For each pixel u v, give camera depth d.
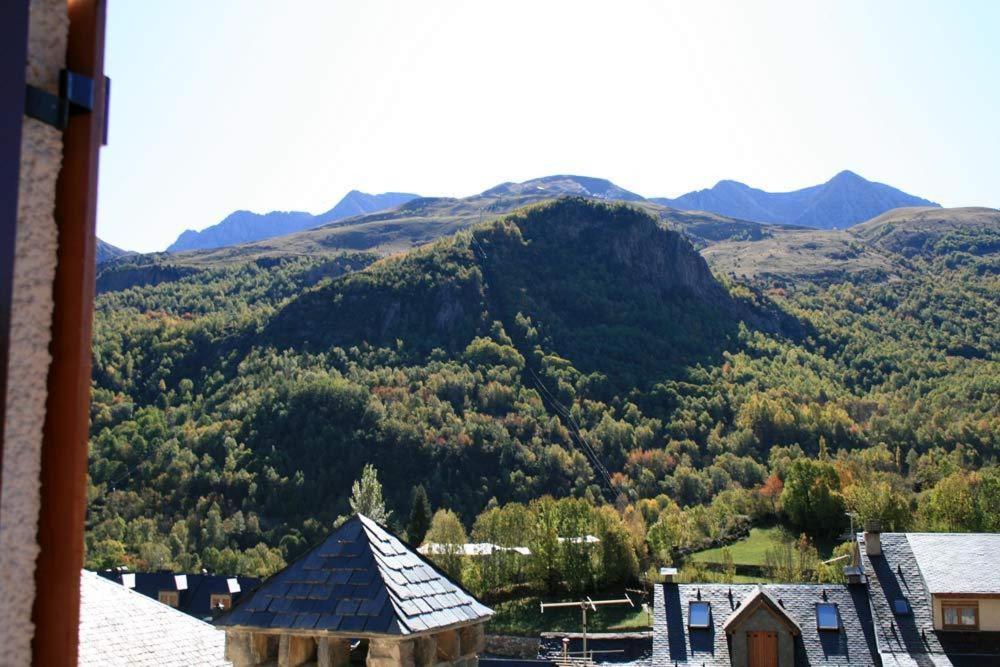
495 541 77.38
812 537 84.12
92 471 105.12
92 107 3.75
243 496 103.81
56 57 3.72
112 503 98.19
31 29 3.61
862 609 41.03
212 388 137.75
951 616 38.97
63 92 3.66
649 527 87.31
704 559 77.00
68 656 3.51
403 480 109.75
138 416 122.12
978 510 78.31
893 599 40.78
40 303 3.60
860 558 43.72
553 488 113.00
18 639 3.48
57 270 3.66
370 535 11.41
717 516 90.12
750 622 39.34
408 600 10.56
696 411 140.62
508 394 136.00
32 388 3.54
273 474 105.69
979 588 38.88
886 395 155.50
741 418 137.12
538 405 134.88
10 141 3.40
